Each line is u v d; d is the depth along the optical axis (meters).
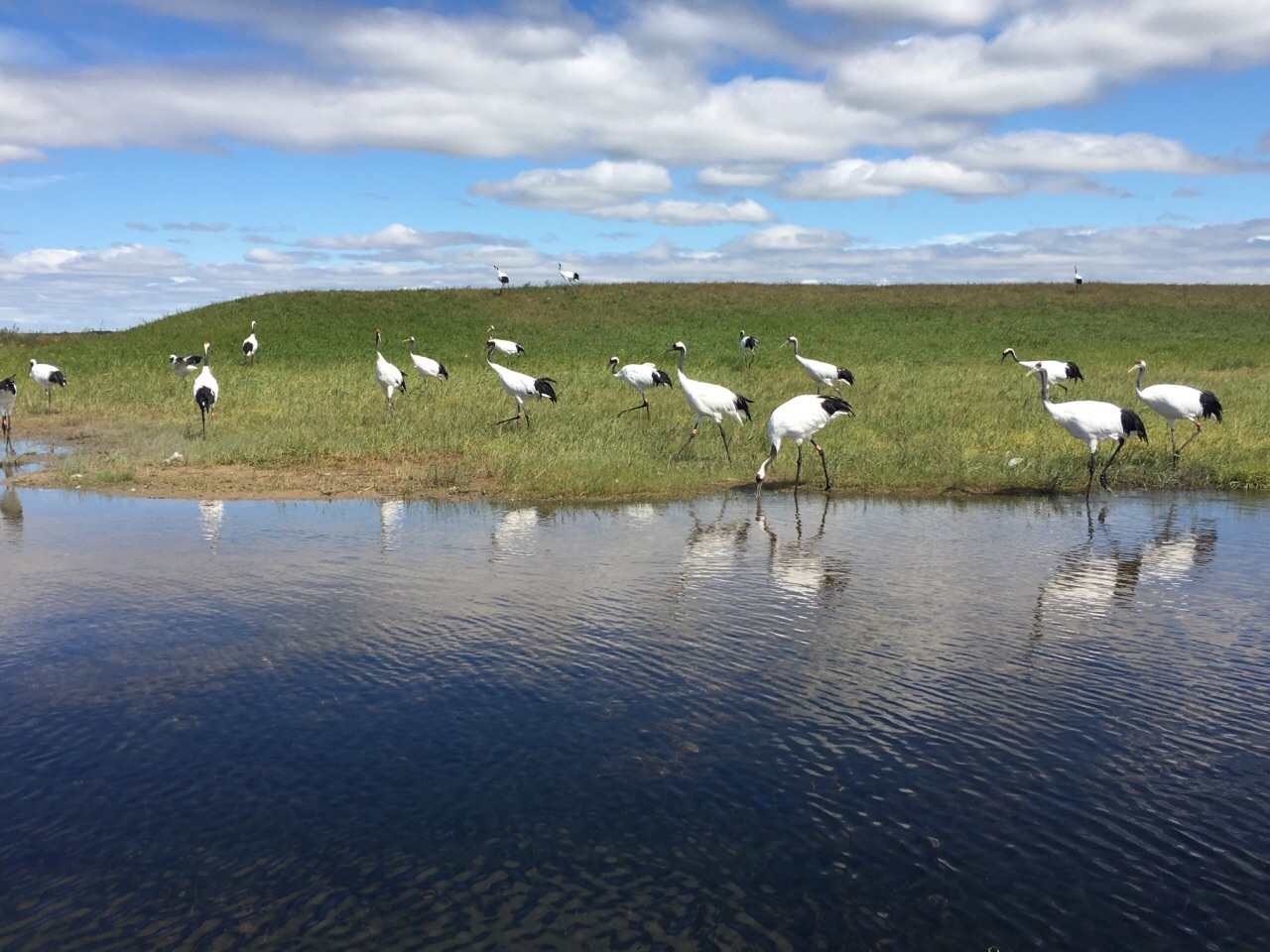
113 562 8.60
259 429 16.75
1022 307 45.31
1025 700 5.68
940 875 4.03
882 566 8.59
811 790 4.66
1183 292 49.00
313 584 7.93
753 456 14.15
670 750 5.05
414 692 5.74
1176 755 5.02
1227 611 7.31
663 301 46.16
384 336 37.47
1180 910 3.82
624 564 8.62
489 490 12.16
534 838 4.28
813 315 43.38
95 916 3.77
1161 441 14.95
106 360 30.69
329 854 4.17
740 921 3.75
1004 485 12.52
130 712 5.46
